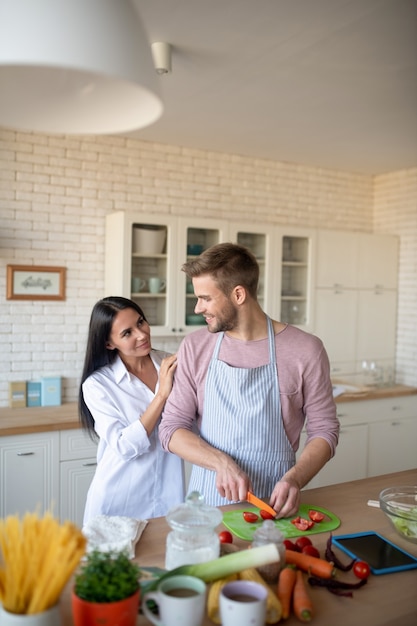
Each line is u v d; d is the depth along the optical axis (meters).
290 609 1.12
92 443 3.24
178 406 1.88
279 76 2.71
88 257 3.75
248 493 1.56
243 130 3.65
